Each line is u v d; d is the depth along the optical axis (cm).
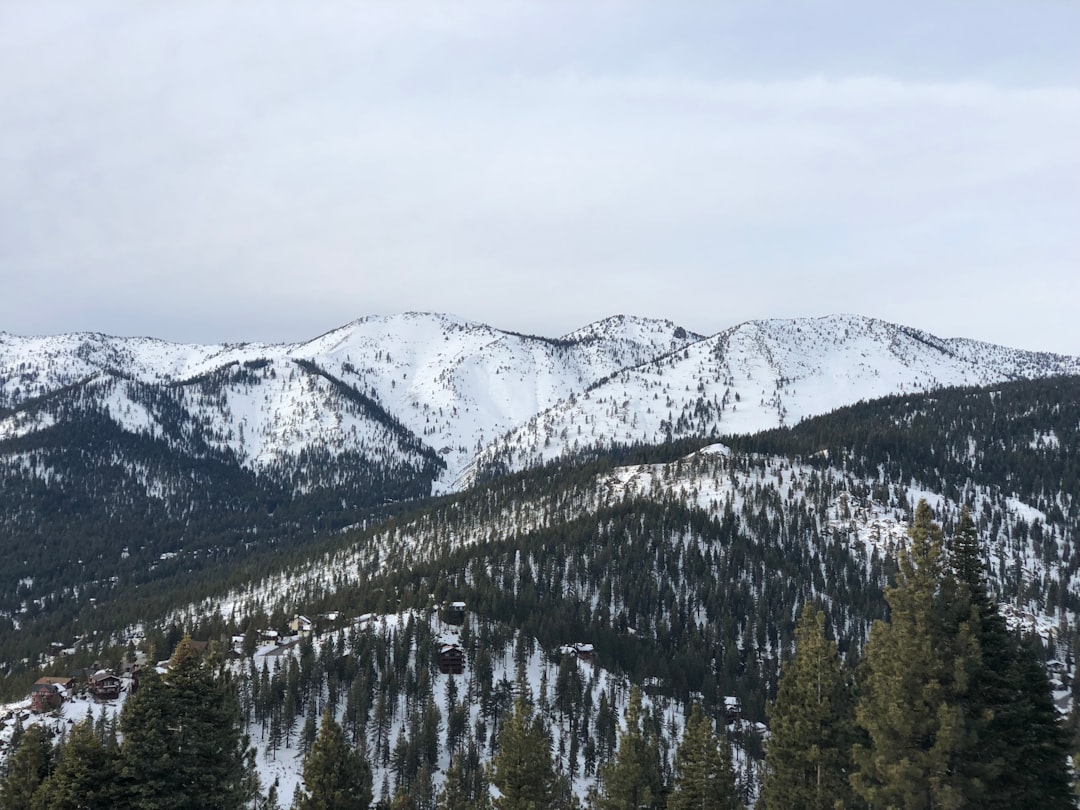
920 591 3825
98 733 11894
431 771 14025
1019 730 3688
